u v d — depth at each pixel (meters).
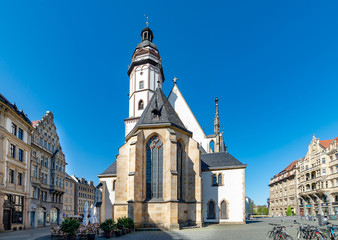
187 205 33.25
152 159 32.72
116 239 22.19
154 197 31.53
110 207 41.72
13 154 42.19
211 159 43.81
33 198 50.34
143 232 27.38
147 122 33.69
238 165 40.75
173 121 35.03
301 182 91.69
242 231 26.55
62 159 67.88
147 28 63.47
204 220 39.81
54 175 62.09
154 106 35.38
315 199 82.75
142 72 58.88
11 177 41.44
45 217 57.88
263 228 30.05
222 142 57.84
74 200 102.38
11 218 41.09
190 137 36.03
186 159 34.69
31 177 50.47
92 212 37.28
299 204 94.25
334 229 17.77
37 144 54.47
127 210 33.09
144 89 57.88
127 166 34.59
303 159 90.88
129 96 61.16
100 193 40.91
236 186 40.03
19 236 29.80
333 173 73.12
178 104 56.56
